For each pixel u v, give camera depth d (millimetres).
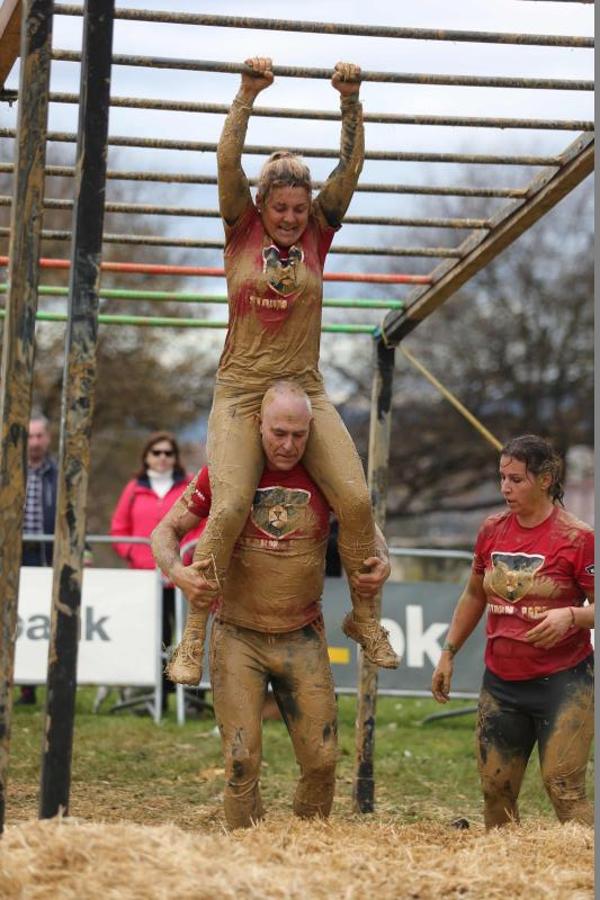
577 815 9164
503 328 50719
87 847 6656
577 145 10000
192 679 8117
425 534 58969
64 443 7473
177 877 6391
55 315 12461
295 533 8570
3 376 7492
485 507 52938
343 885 6688
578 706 9250
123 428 44719
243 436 8375
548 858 7551
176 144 9727
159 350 43750
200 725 16828
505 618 9492
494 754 9578
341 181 8602
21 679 17359
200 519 8914
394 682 17875
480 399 51125
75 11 8539
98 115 7480
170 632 18281
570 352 50719
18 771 13555
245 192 8398
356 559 8562
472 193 10461
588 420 51031
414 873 6988
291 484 8570
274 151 9984
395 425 51375
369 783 12055
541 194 10359
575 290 50719
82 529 7473
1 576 7410
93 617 17422
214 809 11781
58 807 7383
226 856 6902
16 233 7504
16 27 9000
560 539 9391
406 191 10312
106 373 43031
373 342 12625
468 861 7320
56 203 10516
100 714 17953
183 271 11648
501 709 9562
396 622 18016
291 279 8375
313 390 8609
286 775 13805
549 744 9258
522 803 12797
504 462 9445
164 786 13055
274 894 6395
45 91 7543
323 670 8820
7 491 7434
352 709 19469
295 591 8633
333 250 11039
